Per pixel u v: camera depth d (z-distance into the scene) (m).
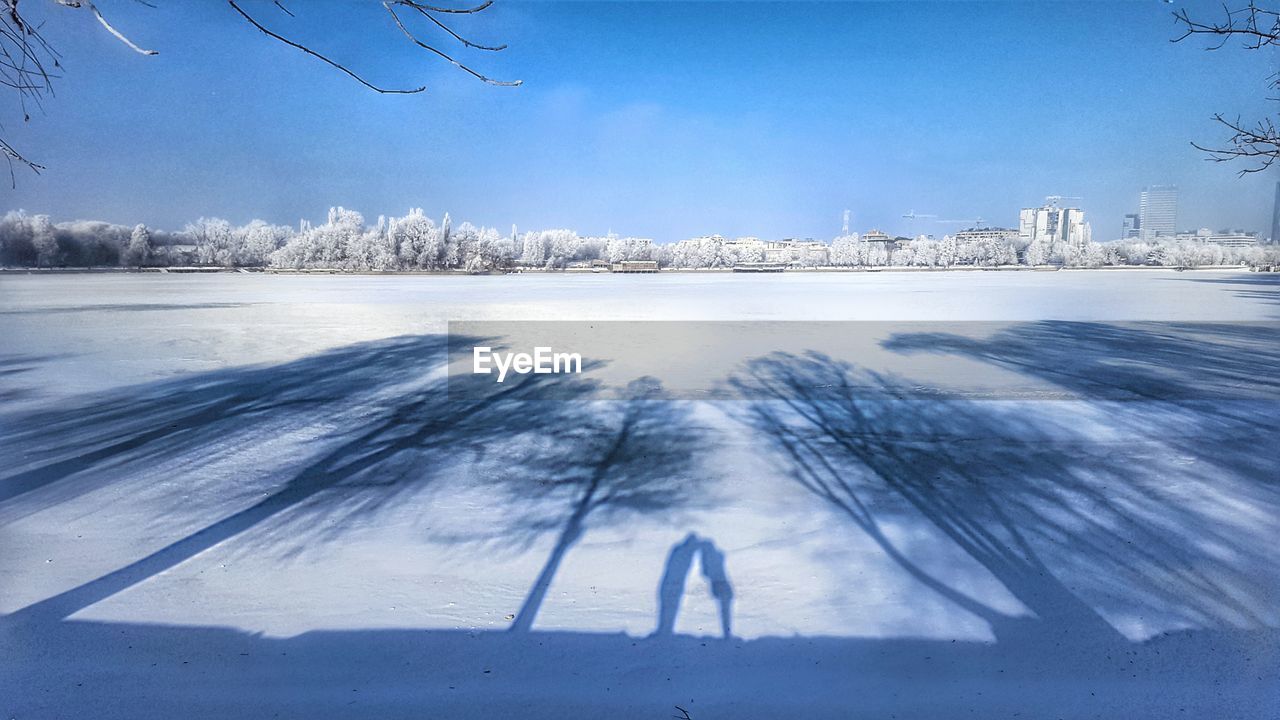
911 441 9.02
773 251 163.88
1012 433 9.40
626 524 6.27
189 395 11.95
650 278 66.19
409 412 10.73
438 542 5.85
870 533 6.00
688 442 9.02
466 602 4.79
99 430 9.62
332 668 3.95
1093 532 5.98
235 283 51.56
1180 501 6.74
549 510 6.63
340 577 5.18
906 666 3.96
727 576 5.20
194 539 5.90
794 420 10.17
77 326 21.98
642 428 9.75
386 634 4.34
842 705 3.58
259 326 22.08
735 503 6.79
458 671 3.92
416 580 5.13
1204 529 6.03
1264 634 4.29
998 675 3.86
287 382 13.08
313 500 6.89
